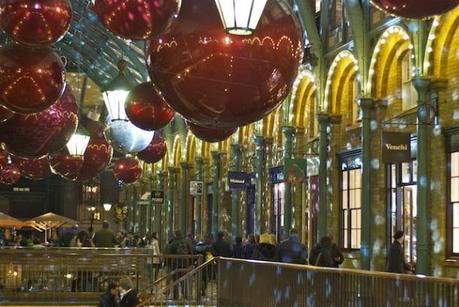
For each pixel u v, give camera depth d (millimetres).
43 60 8820
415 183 21266
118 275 20344
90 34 39719
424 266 19719
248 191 33750
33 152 10625
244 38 6090
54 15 8188
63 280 20047
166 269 20969
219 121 6531
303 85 28672
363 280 10297
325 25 25969
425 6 6867
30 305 19688
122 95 12242
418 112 20031
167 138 44875
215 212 37375
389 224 22609
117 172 15883
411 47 20359
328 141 25922
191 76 6195
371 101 22953
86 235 27141
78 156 13586
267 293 13992
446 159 19609
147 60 6586
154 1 6531
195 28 6129
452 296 8414
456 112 19297
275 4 6266
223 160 37250
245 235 33688
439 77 19812
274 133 31516
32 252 20016
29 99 8867
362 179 23094
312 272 11953
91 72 44750
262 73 6180
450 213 19484
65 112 10430
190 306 18688
